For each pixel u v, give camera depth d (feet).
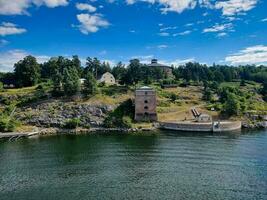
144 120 613.52
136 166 345.31
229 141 472.85
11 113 612.29
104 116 611.88
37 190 274.16
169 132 553.64
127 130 567.18
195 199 252.83
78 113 609.83
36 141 481.05
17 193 267.39
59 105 633.20
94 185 286.05
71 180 299.79
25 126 571.28
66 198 256.32
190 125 566.77
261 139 487.61
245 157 378.94
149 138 498.28
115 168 338.34
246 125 606.96
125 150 417.69
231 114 645.10
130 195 262.06
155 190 272.92
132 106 649.61
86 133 549.95
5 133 520.01
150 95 616.80
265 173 317.42
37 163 357.82
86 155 392.68
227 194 263.08
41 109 624.18
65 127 573.74
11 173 321.32
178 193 265.95
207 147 432.25
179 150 416.05
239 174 314.76
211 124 563.07
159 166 344.49
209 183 289.33
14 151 415.23
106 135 528.63
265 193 264.93
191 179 300.81
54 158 379.55
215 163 354.54
